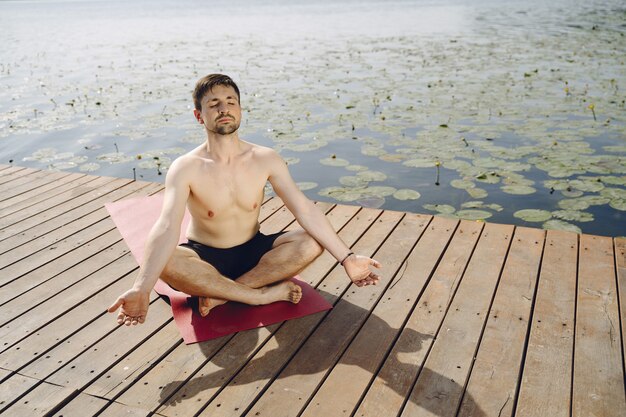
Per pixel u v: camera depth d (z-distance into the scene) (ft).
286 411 6.21
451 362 6.92
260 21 69.41
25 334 7.76
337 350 7.23
